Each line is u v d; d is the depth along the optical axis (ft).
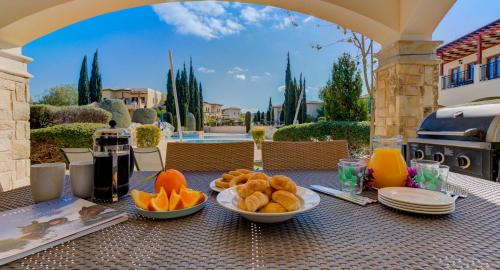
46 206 2.69
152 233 2.19
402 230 2.26
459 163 7.16
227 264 1.71
